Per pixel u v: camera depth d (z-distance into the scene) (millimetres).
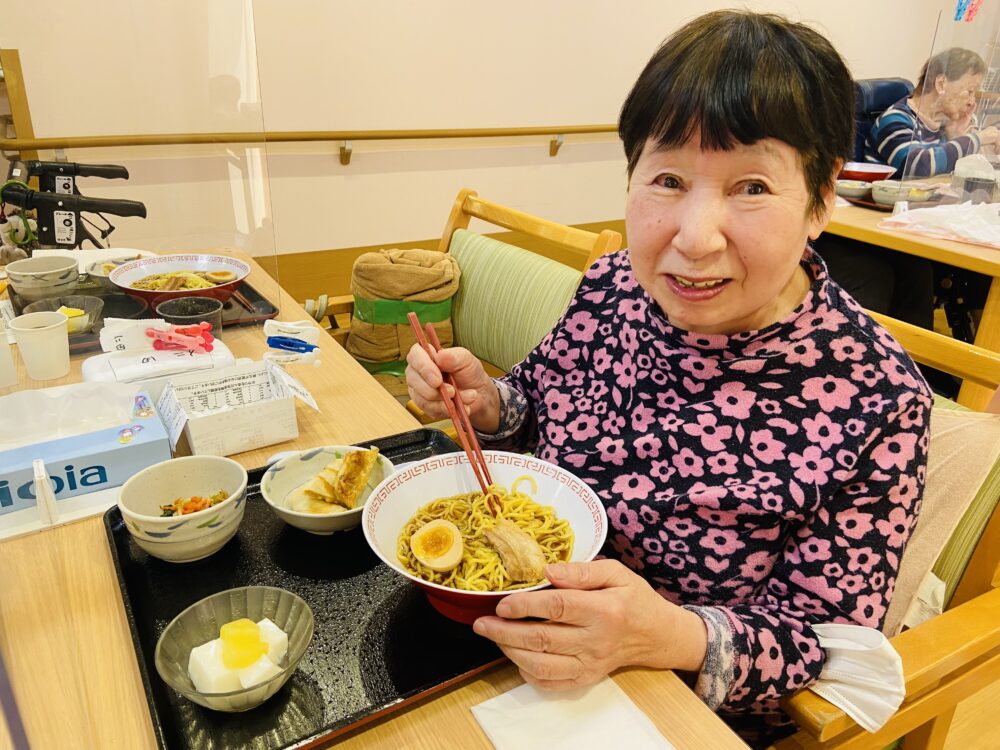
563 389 1044
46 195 1537
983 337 2293
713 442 829
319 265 3428
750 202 679
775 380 814
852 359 801
